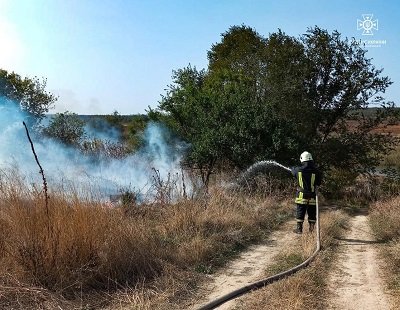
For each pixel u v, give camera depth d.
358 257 8.04
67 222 6.19
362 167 16.84
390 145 16.66
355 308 5.55
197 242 7.82
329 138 16.41
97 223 6.50
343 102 16.16
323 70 16.23
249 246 8.77
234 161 14.79
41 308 5.21
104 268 6.16
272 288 6.05
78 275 5.87
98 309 5.37
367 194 16.20
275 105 16.27
